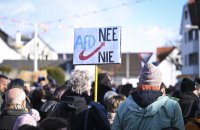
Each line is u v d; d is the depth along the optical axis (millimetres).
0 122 6102
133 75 86312
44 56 86250
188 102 7613
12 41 79562
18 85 8117
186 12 62250
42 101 9977
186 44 62562
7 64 75500
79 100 6277
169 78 78250
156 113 5141
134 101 5250
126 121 5266
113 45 7438
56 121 4215
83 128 6156
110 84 8812
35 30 36250
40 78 16594
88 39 7559
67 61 79562
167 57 76688
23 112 6191
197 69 59375
